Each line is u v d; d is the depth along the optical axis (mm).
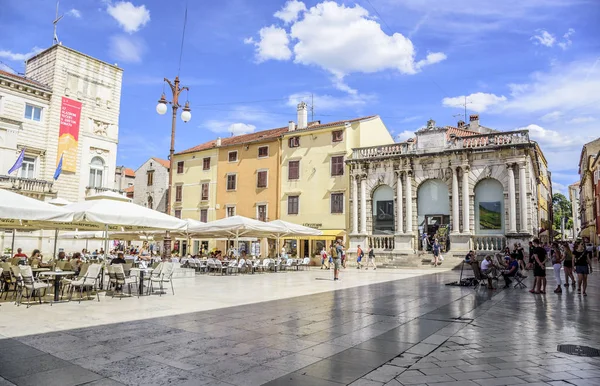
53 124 38125
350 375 5684
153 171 51219
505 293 14906
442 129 33281
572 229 86875
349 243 36469
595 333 8336
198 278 21828
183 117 21531
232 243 42531
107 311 10648
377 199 35906
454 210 31969
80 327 8633
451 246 31703
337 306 11734
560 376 5660
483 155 31406
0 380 5422
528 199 30188
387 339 7750
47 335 7883
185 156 48312
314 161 39375
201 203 46000
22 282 11578
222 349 6977
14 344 7199
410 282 19312
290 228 27500
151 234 28219
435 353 6812
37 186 35844
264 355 6633
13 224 15109
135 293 14492
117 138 43312
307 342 7488
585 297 13820
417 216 33969
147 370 5863
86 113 40906
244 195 43125
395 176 34781
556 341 7652
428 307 11594
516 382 5426
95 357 6473
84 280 12359
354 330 8516
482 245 30719
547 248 33250
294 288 16672
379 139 40875
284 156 41156
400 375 5699
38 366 6020
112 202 14602
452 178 32406
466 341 7633
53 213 12219
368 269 30500
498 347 7211
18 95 36188
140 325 8891
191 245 45344
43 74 39844
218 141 46594
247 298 13445
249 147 43594
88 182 40906
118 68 43906
